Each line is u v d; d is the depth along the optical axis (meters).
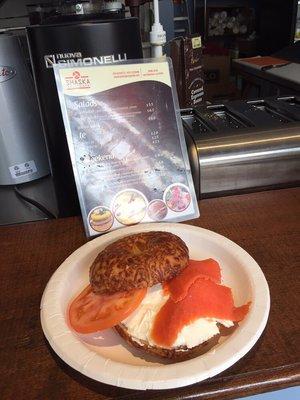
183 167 0.70
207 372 0.39
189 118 0.98
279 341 0.46
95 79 0.63
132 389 0.40
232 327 0.46
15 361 0.45
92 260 0.59
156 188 0.69
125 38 0.69
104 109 0.65
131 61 0.65
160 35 0.94
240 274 0.54
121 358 0.46
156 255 0.49
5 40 0.91
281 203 0.76
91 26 0.66
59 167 0.81
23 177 1.02
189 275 0.49
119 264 0.48
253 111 0.96
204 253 0.60
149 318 0.46
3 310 0.53
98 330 0.46
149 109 0.67
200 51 1.12
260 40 2.65
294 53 2.09
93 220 0.66
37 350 0.46
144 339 0.45
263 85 1.91
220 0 2.60
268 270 0.57
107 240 0.62
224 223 0.70
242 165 0.80
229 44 2.75
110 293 0.48
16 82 0.94
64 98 0.63
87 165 0.65
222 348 0.42
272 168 0.82
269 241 0.64
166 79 0.67
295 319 0.49
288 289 0.53
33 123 1.00
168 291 0.48
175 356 0.44
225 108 1.03
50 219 0.76
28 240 0.69
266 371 0.42
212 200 0.79
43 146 1.03
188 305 0.46
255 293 0.49
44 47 0.67
